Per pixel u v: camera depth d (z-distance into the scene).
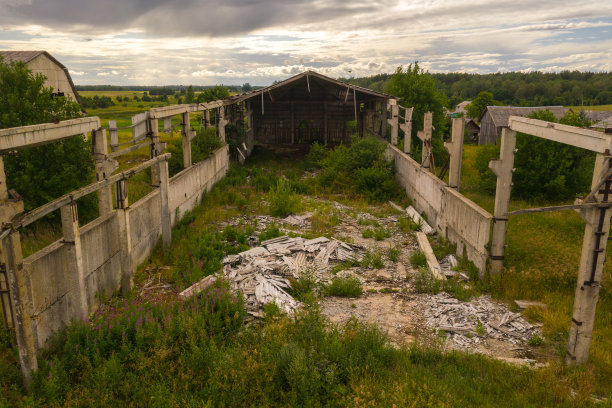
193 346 6.83
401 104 29.30
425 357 7.37
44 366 6.28
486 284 10.35
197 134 19.47
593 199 6.92
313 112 32.47
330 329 8.16
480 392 6.48
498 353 7.82
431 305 9.59
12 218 5.68
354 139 22.95
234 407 6.02
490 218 10.36
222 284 9.34
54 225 11.61
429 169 16.94
